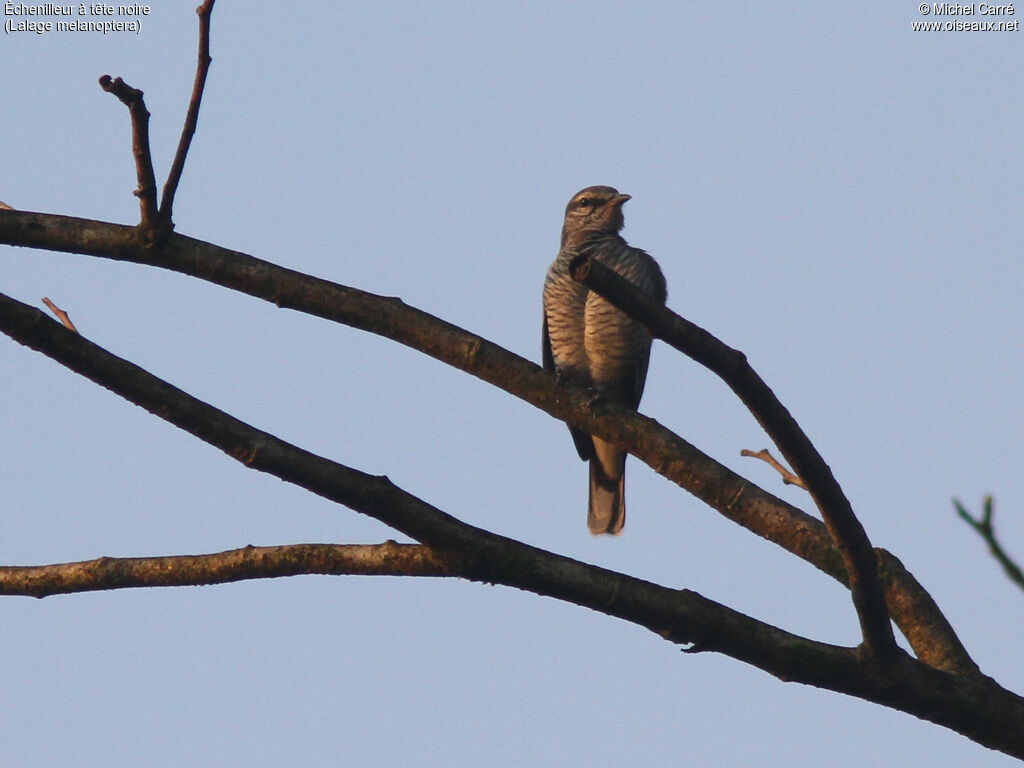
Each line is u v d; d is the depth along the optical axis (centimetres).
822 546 984
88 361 773
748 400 758
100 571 856
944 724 844
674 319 734
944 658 923
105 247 950
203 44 870
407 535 798
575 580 809
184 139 916
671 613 814
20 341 769
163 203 940
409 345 1034
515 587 812
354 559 819
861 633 829
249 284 978
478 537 802
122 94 873
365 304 1013
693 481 1028
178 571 846
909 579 967
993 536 443
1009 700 848
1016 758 848
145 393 776
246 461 784
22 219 943
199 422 778
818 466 772
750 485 1023
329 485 784
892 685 831
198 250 967
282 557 828
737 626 822
